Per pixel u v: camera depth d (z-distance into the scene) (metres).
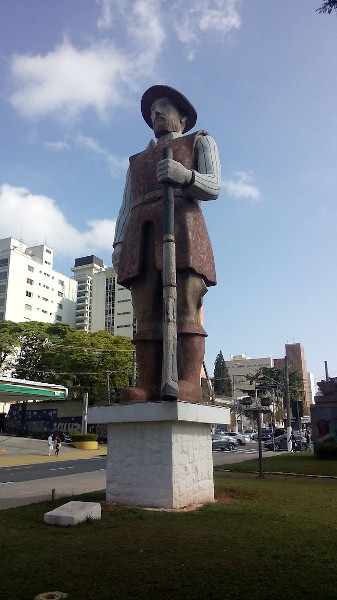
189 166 10.16
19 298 84.50
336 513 8.33
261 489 11.48
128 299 94.19
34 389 36.81
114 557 5.60
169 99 11.23
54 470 21.69
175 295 8.77
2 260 84.75
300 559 5.51
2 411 59.72
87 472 19.89
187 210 9.98
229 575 5.00
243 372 108.19
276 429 57.81
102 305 98.88
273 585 4.72
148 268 9.99
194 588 4.66
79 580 4.89
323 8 7.01
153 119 11.32
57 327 56.06
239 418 70.31
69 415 49.38
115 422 9.00
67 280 100.75
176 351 8.60
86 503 7.73
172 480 8.38
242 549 5.89
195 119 11.59
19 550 5.93
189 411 8.71
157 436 8.70
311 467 18.11
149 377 9.63
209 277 10.05
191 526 7.05
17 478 17.98
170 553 5.73
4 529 7.09
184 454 8.90
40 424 50.47
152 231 10.09
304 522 7.45
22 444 40.53
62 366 49.12
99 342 49.50
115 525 7.14
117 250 11.01
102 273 101.44
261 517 7.74
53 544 6.18
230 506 8.66
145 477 8.66
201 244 9.97
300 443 38.25
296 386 73.31
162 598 4.43
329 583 4.77
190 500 8.88
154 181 10.20
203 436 9.78
